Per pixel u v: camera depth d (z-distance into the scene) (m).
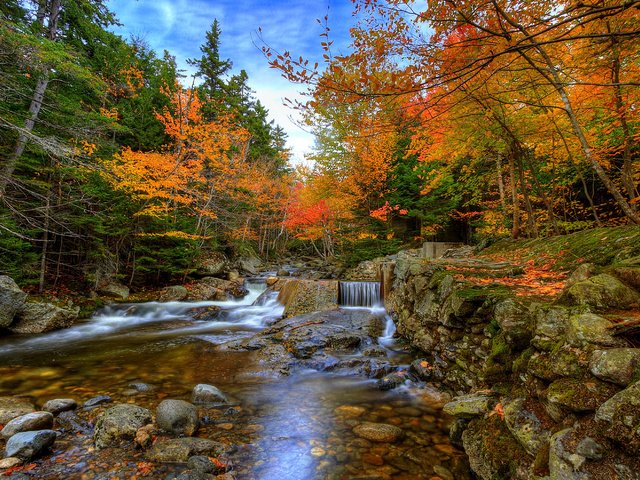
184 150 16.69
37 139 8.05
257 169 24.19
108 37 16.62
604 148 7.73
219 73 28.23
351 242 16.67
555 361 2.25
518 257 7.02
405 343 6.87
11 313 8.16
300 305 10.20
